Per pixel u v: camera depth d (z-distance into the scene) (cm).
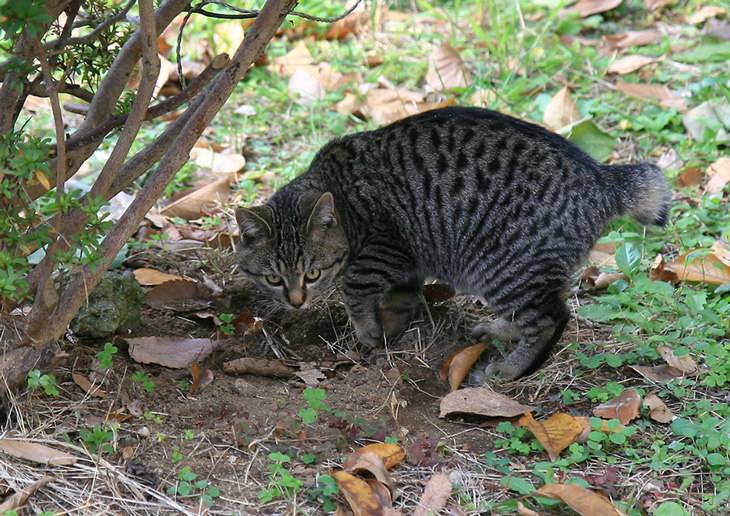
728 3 880
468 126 491
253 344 503
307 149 720
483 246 480
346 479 355
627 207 484
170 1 389
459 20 927
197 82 385
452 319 528
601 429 395
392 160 504
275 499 357
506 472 376
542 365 471
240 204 638
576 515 348
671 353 454
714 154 673
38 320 375
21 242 353
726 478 371
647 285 492
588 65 823
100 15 431
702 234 586
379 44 892
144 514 342
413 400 450
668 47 836
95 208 347
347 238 516
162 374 452
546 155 474
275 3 354
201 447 389
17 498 334
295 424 405
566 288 475
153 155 407
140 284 523
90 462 367
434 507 350
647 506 355
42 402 404
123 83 404
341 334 523
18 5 297
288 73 834
